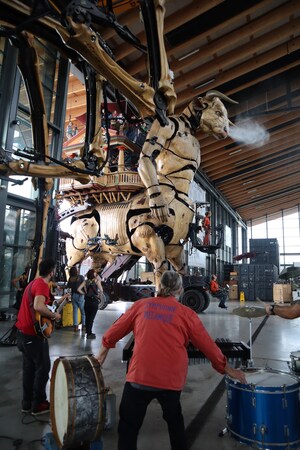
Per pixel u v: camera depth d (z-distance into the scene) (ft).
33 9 8.74
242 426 8.16
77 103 54.34
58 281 34.83
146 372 6.24
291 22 39.83
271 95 53.78
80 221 28.78
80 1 8.78
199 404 10.61
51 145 33.96
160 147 17.04
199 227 21.02
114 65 10.30
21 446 7.84
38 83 13.26
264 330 25.59
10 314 26.55
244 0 35.76
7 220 28.37
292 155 76.43
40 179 15.84
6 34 10.21
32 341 9.64
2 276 27.55
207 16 37.37
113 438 8.45
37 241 15.85
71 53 11.92
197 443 8.17
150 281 41.81
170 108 12.37
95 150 13.67
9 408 10.07
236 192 94.53
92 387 6.45
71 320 25.55
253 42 41.78
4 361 15.05
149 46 11.72
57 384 6.83
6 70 28.04
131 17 32.53
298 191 104.01
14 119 28.14
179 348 6.50
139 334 6.66
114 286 37.14
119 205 25.57
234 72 45.98
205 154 66.80
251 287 67.97
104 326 25.71
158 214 15.75
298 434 7.86
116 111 32.32
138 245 21.84
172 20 35.63
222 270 92.58
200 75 44.86
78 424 6.14
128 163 40.09
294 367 10.71
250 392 8.02
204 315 35.35
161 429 8.89
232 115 55.42
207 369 14.71
